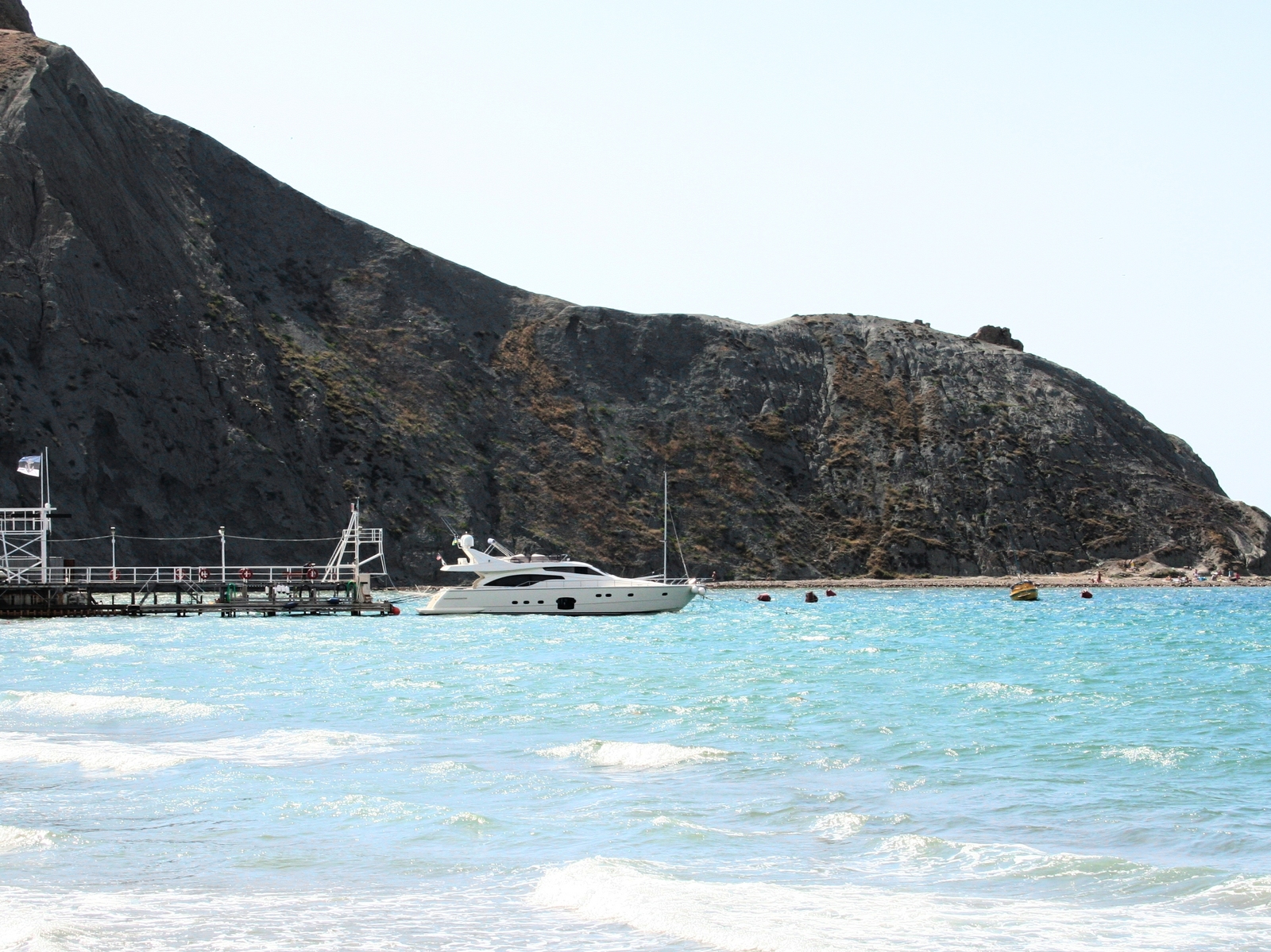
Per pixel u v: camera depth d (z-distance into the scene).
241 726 29.56
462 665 46.72
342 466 127.00
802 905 14.66
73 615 79.12
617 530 142.62
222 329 127.88
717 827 18.81
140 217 129.50
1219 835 18.55
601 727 29.45
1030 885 15.65
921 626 76.38
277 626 71.31
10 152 121.56
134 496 110.25
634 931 13.79
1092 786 22.20
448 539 127.44
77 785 21.92
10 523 99.88
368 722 30.33
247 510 116.25
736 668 45.69
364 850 17.52
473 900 15.07
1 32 138.12
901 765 24.23
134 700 32.88
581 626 71.00
